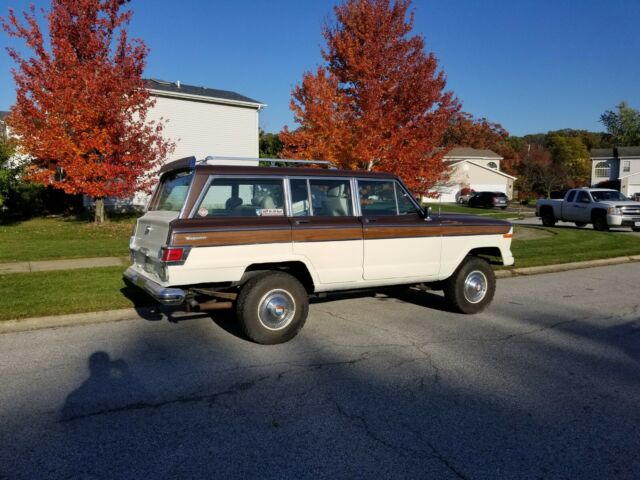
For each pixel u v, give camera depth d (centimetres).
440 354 540
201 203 538
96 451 338
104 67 1590
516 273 1075
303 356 530
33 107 1549
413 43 1566
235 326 644
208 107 2712
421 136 1572
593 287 933
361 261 618
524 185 5891
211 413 397
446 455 334
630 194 5928
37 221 1992
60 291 780
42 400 420
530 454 336
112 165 1642
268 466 320
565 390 444
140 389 444
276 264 588
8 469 316
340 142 1537
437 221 678
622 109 8981
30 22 1543
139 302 723
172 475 310
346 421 383
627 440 355
